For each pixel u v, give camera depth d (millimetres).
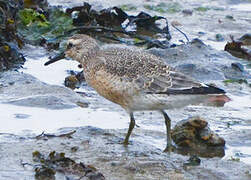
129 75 12586
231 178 11375
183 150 12930
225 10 24406
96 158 11984
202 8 24344
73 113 14438
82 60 13578
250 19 23484
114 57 12883
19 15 20000
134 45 19703
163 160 12062
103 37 19969
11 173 11055
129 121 14227
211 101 15750
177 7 24281
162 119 14461
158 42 19672
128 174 11359
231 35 21469
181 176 11375
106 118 14312
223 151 12930
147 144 12945
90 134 13203
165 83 12508
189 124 13141
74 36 13812
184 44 19609
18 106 14570
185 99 12477
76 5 23031
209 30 22172
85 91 16219
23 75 16500
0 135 12945
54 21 20406
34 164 11469
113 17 20984
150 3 24406
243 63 19188
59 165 11320
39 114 14203
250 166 11945
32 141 12656
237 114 15086
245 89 17016
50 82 16641
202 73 17781
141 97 12609
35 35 19703
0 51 17281
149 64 12742
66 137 12945
